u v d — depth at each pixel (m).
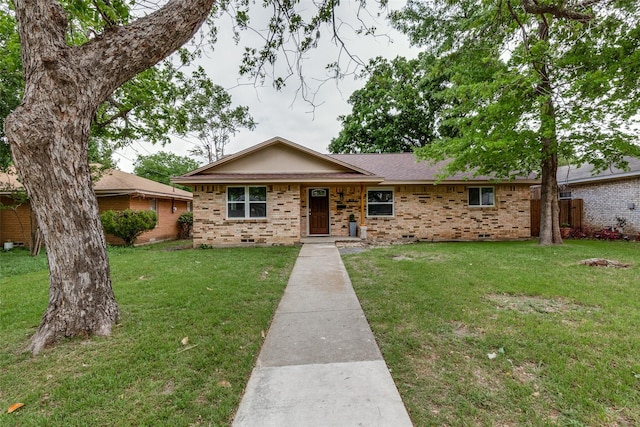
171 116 7.81
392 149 22.91
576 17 5.36
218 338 3.22
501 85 7.90
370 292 4.79
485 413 2.06
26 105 2.88
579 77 7.62
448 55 9.08
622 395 2.21
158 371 2.60
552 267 6.31
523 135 8.96
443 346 3.00
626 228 12.09
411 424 1.95
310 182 10.52
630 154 8.59
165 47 3.47
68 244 3.19
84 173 3.27
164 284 5.30
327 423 1.97
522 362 2.68
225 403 2.19
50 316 3.19
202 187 10.62
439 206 12.19
